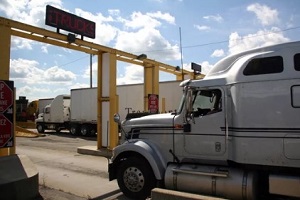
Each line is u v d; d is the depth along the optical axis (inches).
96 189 288.7
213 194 218.2
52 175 348.5
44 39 418.6
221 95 226.8
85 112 935.7
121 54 536.4
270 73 204.7
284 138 197.2
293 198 194.2
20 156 303.0
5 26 351.3
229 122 221.5
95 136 942.4
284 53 202.2
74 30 439.5
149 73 628.1
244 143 209.0
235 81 216.5
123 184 261.6
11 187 229.0
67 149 590.9
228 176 213.8
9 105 259.9
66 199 255.0
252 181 205.8
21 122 1454.2
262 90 205.8
